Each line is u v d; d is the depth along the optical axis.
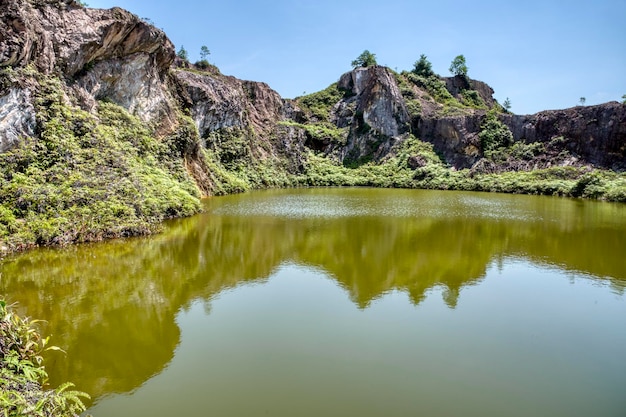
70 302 12.20
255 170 61.78
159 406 7.32
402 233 23.09
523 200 44.38
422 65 95.88
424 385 8.07
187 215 29.17
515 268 16.16
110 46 31.83
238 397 7.59
